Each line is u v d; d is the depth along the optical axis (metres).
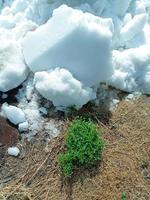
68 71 0.77
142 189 0.71
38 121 0.77
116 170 0.72
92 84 0.79
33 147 0.75
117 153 0.74
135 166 0.73
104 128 0.77
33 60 0.79
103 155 0.74
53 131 0.76
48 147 0.75
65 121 0.77
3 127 0.76
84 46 0.76
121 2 0.86
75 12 0.77
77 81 0.76
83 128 0.73
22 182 0.72
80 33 0.75
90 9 0.85
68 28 0.75
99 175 0.72
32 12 0.86
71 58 0.77
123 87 0.81
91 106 0.79
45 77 0.77
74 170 0.72
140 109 0.80
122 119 0.78
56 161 0.73
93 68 0.77
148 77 0.82
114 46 0.85
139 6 0.88
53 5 0.85
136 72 0.82
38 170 0.73
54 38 0.77
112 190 0.71
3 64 0.79
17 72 0.79
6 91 0.80
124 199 0.69
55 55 0.77
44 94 0.77
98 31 0.75
